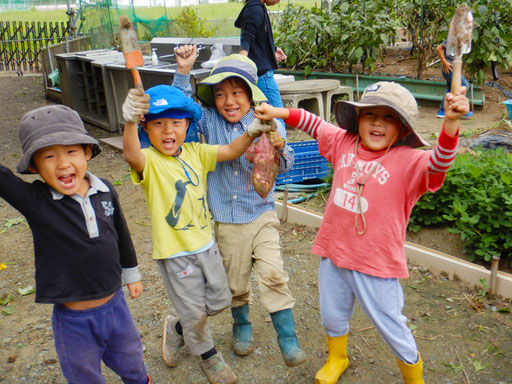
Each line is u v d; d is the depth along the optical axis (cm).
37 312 359
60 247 207
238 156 266
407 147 229
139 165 245
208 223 268
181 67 283
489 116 784
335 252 243
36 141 195
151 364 296
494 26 802
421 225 417
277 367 288
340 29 995
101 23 1335
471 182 393
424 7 977
